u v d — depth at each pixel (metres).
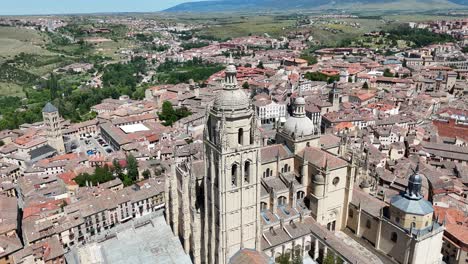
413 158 195.50
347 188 131.75
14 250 134.50
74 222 152.12
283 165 133.38
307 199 133.75
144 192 175.62
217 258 107.75
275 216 122.00
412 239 111.00
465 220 135.50
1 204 166.62
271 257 116.94
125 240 135.00
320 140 154.75
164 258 124.75
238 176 99.25
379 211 123.69
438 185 166.62
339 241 118.50
